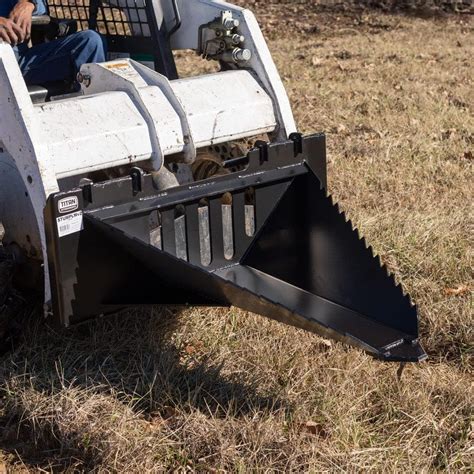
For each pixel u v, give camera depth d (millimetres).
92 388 4020
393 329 3896
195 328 4582
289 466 3523
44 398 3971
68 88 5066
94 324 4590
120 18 5371
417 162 7465
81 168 4121
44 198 4016
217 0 5102
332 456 3566
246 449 3641
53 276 3908
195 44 5141
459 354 4523
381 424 3871
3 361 4332
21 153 4066
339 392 4004
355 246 4117
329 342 4469
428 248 5543
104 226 3863
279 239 4457
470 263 5367
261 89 4785
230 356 4359
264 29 16797
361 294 4074
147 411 3977
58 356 4324
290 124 4785
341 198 6547
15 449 3795
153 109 4363
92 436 3730
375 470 3529
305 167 4492
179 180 5066
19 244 4363
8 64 4047
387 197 6586
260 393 4047
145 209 4031
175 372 4211
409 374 4234
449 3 17875
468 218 6047
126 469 3551
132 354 4398
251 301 3797
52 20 5461
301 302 4195
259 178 4367
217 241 4367
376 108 9570
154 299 4156
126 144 4250
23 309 4508
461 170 7230
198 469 3590
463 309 4789
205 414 3920
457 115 9062
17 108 4031
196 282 3885
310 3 18734
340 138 8438
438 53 13352
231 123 4598
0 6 5242
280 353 4340
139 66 4574
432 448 3701
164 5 5160
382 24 16812
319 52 13789
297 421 3842
